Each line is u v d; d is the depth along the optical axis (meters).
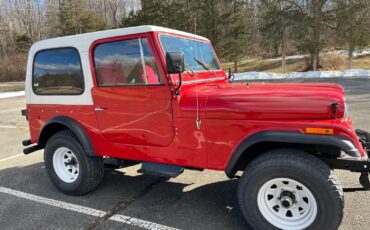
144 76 3.32
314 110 2.72
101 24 50.25
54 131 4.38
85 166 3.98
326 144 2.62
